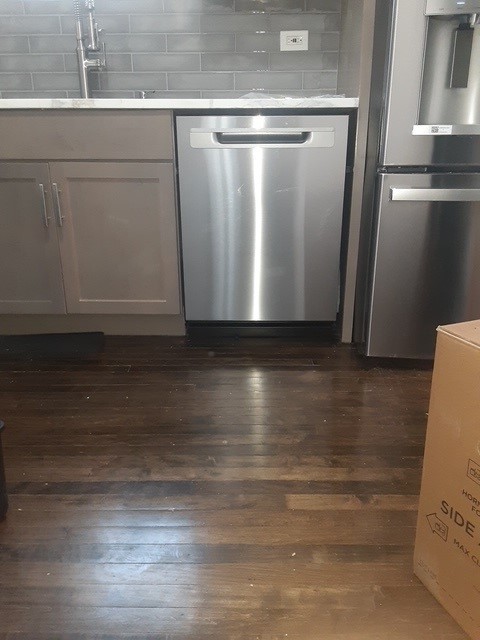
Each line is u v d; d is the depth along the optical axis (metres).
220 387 1.80
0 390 1.79
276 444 1.47
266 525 1.16
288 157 1.95
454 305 1.90
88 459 1.41
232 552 1.08
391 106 1.71
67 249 2.09
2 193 2.03
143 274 2.12
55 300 2.16
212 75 2.48
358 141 1.87
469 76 1.71
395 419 1.60
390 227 1.83
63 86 2.50
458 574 0.89
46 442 1.49
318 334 2.25
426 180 1.77
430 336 1.94
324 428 1.55
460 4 1.58
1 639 0.90
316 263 2.08
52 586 1.00
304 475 1.34
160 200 2.02
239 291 2.13
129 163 1.98
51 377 1.89
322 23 2.40
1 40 2.46
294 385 1.81
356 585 1.00
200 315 2.18
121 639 0.90
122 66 2.48
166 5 2.40
